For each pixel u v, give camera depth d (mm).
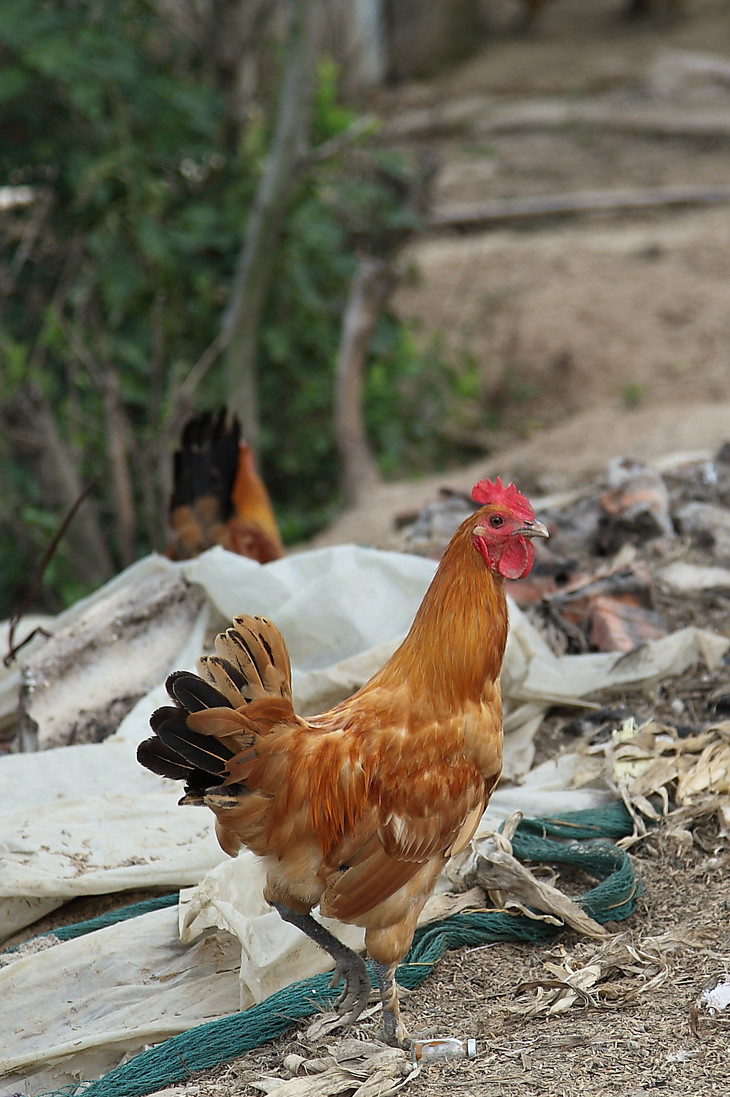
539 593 3635
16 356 4758
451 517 4086
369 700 2922
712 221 10180
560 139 13078
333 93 6398
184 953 3059
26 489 4953
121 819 3193
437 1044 2910
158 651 3523
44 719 3453
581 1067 2865
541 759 3357
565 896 3068
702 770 3232
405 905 2889
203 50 5996
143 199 5422
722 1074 2840
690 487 4020
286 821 2883
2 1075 2955
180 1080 2926
